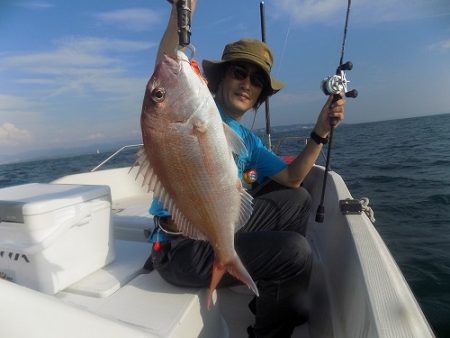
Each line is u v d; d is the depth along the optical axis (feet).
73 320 3.08
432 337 3.56
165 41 5.92
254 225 7.32
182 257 5.68
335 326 5.83
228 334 6.42
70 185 7.08
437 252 14.83
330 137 7.26
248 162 7.60
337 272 6.64
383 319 3.83
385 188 28.68
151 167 4.97
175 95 4.81
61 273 5.75
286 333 6.17
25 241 5.52
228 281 6.04
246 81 6.86
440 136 82.89
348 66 6.77
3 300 2.65
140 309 5.27
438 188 26.78
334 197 9.02
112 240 6.91
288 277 5.83
